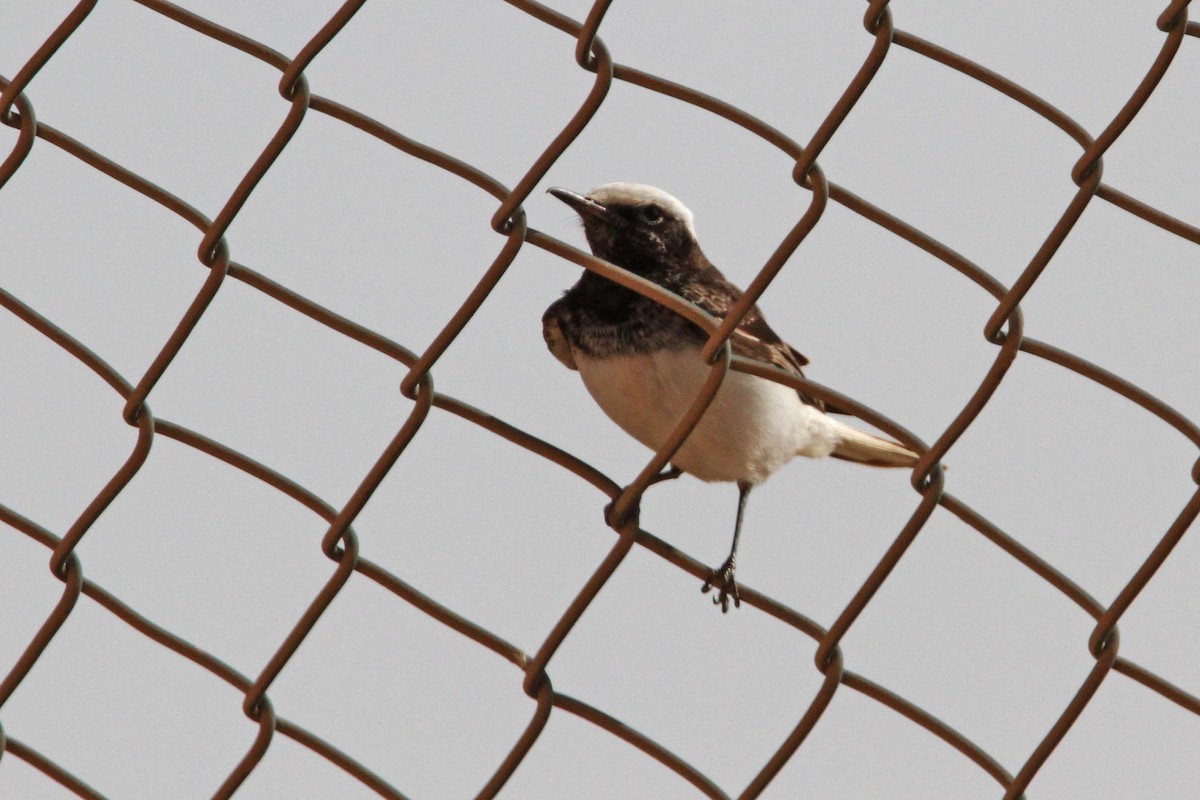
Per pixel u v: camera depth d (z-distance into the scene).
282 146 6.35
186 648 6.94
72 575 6.93
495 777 6.84
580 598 6.74
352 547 6.72
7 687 7.01
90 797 7.26
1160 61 5.76
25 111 6.70
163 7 6.35
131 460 6.77
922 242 6.09
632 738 6.86
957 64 5.91
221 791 6.98
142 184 6.62
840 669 6.66
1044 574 6.48
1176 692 6.57
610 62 6.05
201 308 6.57
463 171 6.25
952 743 6.72
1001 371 6.14
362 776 6.98
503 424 6.77
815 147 5.91
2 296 6.81
